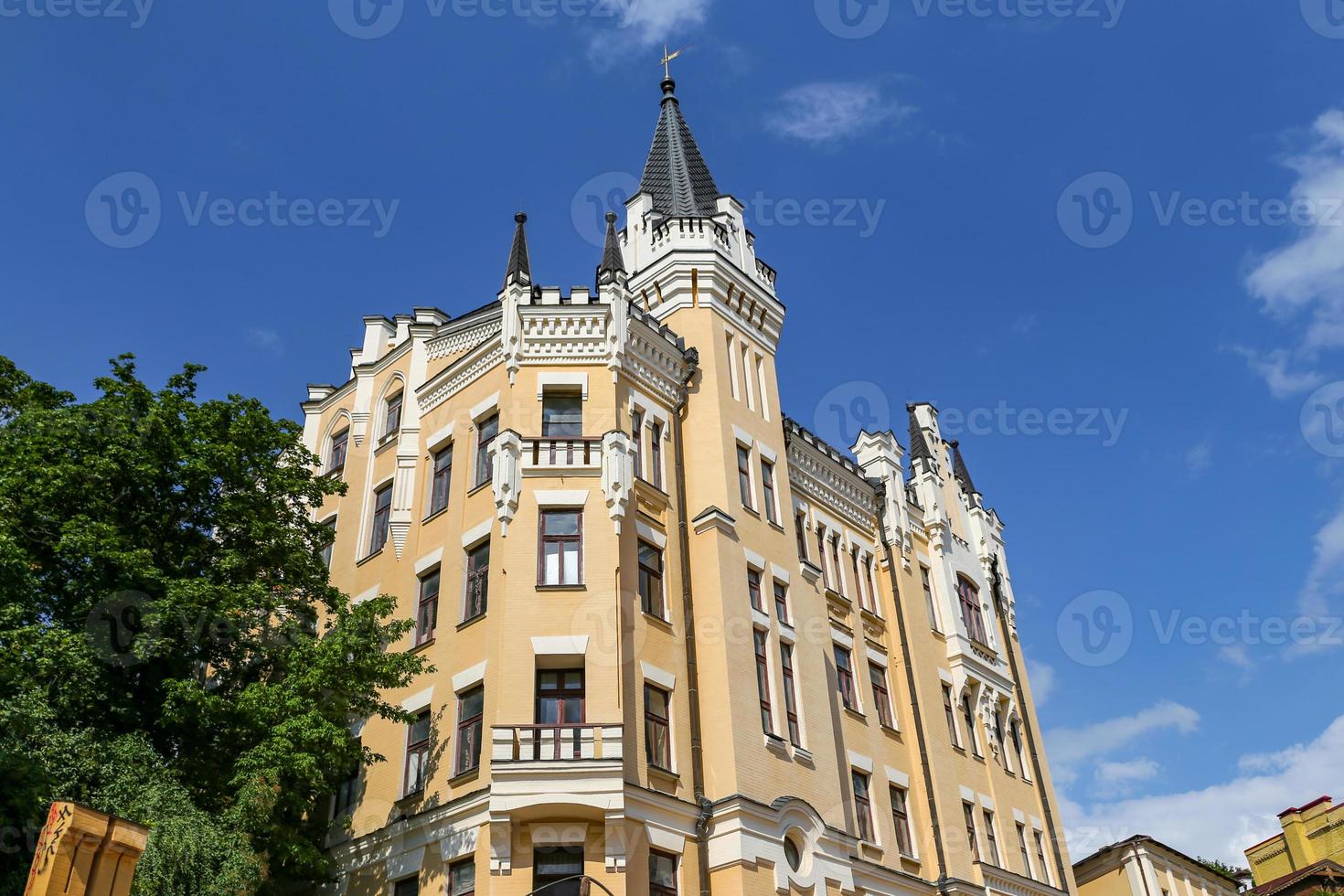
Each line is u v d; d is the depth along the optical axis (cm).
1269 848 5838
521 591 2567
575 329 2950
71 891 1387
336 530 3306
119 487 2494
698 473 3045
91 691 2292
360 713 2544
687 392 3177
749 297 3431
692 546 2934
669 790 2511
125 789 2081
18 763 1936
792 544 3197
